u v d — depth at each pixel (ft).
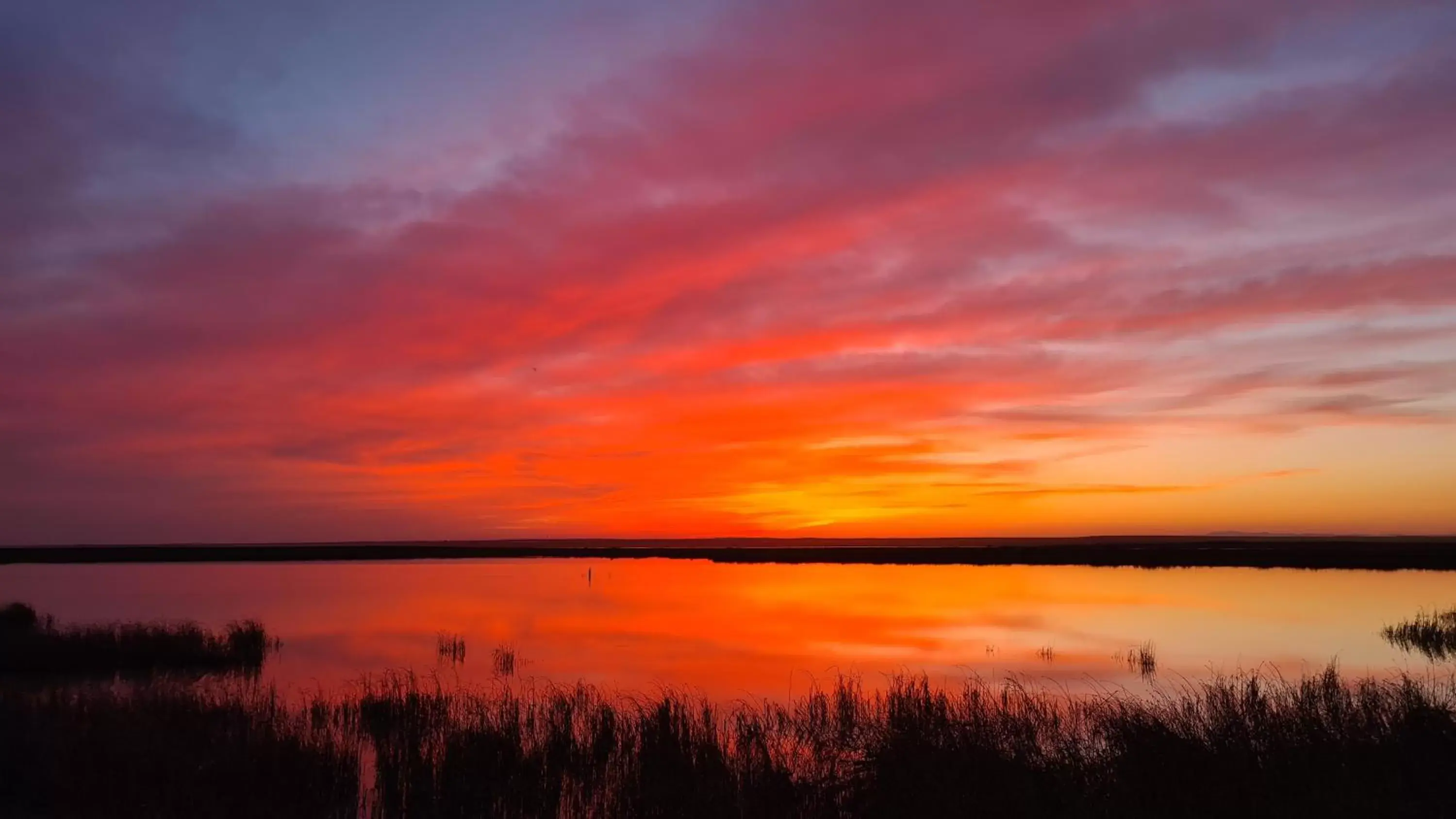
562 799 44.93
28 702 59.16
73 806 39.42
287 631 125.49
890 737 39.70
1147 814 32.07
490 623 134.31
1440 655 92.02
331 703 68.23
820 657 97.55
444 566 362.74
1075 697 68.08
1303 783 33.50
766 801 38.63
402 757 50.55
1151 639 110.73
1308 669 83.46
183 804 40.47
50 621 112.16
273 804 41.98
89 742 47.03
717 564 366.43
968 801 33.22
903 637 115.75
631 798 42.63
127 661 93.09
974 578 238.89
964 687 70.90
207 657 95.55
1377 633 112.06
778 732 56.34
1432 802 31.68
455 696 69.46
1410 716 39.50
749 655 100.17
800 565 347.56
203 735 51.52
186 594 199.82
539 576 269.64
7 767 43.06
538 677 85.15
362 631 125.70
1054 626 125.70
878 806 35.47
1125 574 245.04
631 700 63.46
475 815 42.83
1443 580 208.95
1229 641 106.22
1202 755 35.91
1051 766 36.17
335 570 328.49
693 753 47.80
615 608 158.61
